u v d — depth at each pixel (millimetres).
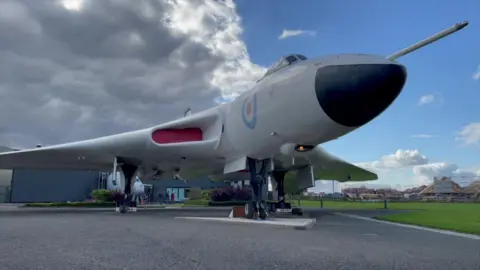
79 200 39062
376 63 7465
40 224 8211
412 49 8547
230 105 12344
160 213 14477
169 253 4070
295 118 8648
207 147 12773
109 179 36156
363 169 17750
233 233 6602
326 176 20391
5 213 13992
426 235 7082
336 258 3953
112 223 8680
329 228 8406
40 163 15516
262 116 9789
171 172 16656
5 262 3471
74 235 5855
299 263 3602
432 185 50125
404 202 37844
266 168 11438
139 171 16547
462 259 4082
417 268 3498
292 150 9758
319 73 7879
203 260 3656
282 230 7586
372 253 4406
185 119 13328
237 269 3246
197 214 13742
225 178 17672
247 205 10797
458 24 7645
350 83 7453
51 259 3639
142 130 13242
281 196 16234
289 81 8695
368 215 14570
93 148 13000
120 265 3355
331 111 7832
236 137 11516
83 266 3295
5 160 14844
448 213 15977
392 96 7531
